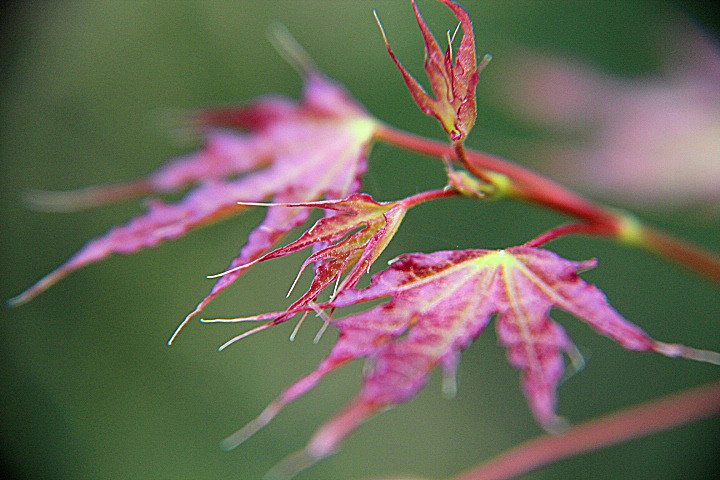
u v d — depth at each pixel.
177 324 0.63
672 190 0.32
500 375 0.63
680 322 0.60
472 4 0.67
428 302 0.22
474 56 0.22
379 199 0.61
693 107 0.33
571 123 0.35
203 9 0.68
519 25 0.65
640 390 0.59
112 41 0.68
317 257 0.22
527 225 0.61
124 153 0.66
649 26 0.60
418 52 0.66
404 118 0.63
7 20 0.66
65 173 0.66
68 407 0.60
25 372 0.61
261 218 0.65
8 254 0.63
